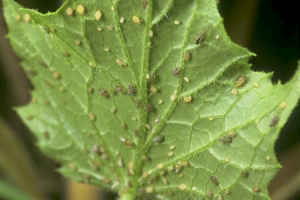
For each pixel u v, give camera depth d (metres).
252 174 0.23
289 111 0.22
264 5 0.28
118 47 0.23
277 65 0.29
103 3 0.22
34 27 0.24
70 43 0.23
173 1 0.22
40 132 0.25
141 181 0.25
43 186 0.31
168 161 0.24
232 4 0.28
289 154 0.29
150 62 0.23
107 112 0.24
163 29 0.23
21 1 0.29
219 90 0.23
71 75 0.24
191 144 0.24
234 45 0.22
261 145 0.23
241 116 0.23
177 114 0.24
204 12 0.22
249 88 0.23
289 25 0.29
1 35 0.29
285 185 0.28
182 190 0.24
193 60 0.23
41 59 0.24
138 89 0.23
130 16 0.22
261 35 0.29
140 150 0.24
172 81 0.23
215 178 0.24
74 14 0.23
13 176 0.29
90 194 0.29
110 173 0.25
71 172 0.26
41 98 0.25
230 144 0.23
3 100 0.31
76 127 0.25
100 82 0.24
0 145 0.29
